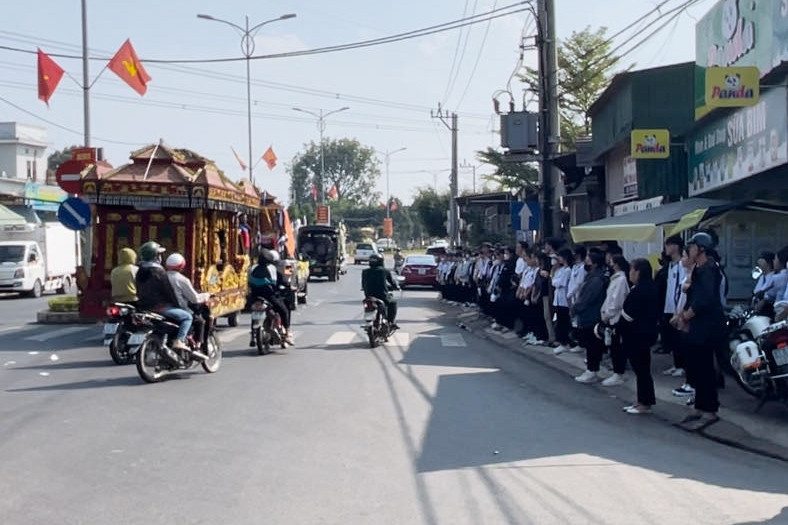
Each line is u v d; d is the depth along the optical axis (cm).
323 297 3741
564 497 741
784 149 1440
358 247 8169
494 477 809
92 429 1015
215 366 1482
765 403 1138
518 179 5122
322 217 6544
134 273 1592
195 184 1905
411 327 2367
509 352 1833
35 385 1338
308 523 668
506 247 2322
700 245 1052
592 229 1645
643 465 865
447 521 672
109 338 1563
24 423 1048
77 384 1347
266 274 1745
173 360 1375
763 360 1055
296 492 755
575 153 3053
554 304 1730
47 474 816
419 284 4350
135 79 2531
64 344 1889
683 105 2245
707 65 1852
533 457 895
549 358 1680
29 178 6606
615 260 1306
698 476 822
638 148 1988
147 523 670
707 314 1036
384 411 1137
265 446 930
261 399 1217
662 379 1399
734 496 748
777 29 1424
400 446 936
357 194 13725
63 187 2130
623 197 2648
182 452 902
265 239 2769
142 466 845
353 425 1045
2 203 5122
